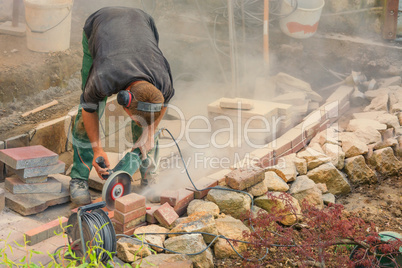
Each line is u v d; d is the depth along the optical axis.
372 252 4.10
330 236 4.19
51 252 4.19
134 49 4.22
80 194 4.91
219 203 4.78
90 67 4.68
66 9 7.11
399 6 8.33
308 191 5.12
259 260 4.29
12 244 4.27
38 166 4.87
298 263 4.32
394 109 6.77
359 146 5.81
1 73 6.45
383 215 5.09
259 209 4.83
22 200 4.77
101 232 3.92
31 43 7.09
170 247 4.21
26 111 6.38
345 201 5.41
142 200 4.44
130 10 4.60
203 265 4.18
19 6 8.12
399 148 5.96
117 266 4.00
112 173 4.50
